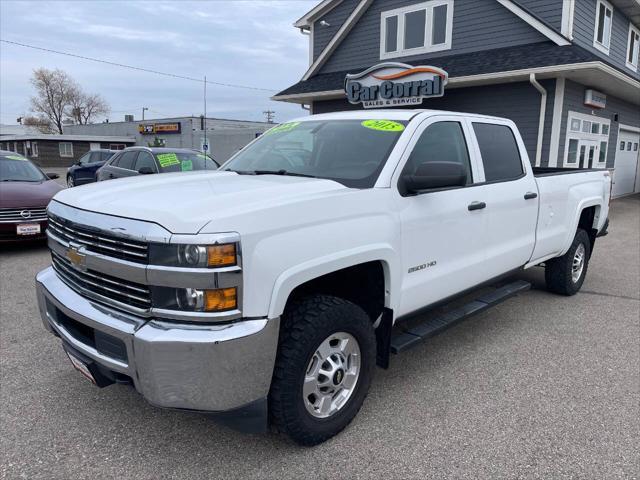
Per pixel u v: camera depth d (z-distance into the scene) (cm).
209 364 229
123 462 271
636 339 453
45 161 5094
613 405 335
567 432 303
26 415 316
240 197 260
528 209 453
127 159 1145
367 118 378
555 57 1160
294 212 257
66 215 278
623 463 274
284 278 247
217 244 225
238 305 235
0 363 388
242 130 3694
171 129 5119
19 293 569
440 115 378
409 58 1557
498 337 456
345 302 283
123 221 242
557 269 562
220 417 247
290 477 261
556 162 1243
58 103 8394
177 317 231
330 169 340
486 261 404
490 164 419
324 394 283
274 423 271
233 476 261
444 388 358
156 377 230
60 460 272
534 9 1301
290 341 259
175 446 286
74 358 280
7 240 758
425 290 346
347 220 283
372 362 306
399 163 326
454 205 361
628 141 1798
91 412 321
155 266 229
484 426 309
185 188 286
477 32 1398
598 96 1385
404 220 318
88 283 269
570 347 434
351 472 265
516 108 1286
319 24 1800
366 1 1611
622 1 1463
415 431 303
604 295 591
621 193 1811
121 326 242
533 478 262
